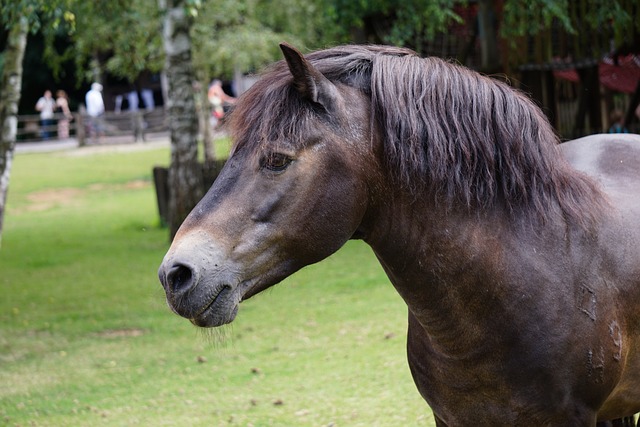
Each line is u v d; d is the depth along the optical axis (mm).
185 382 7719
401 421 6367
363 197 3129
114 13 15656
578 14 14203
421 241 3252
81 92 44875
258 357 8367
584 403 3434
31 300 11797
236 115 3121
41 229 18969
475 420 3527
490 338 3332
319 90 3043
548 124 3557
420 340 3611
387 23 15562
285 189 2992
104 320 10438
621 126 14789
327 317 9766
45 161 31750
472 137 3244
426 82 3223
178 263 2895
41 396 7535
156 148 33750
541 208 3375
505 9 12844
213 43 20844
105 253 15344
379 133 3158
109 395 7473
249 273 3000
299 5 19953
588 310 3395
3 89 10938
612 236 3574
